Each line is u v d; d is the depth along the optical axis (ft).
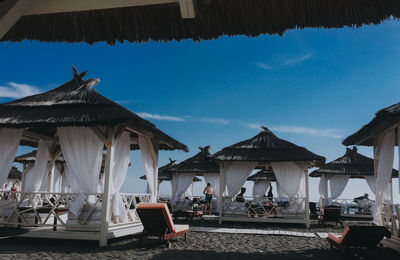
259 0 8.06
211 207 57.82
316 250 23.09
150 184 30.17
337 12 8.22
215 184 67.15
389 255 21.57
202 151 67.26
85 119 23.11
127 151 27.78
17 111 25.58
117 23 8.87
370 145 31.78
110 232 23.85
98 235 23.12
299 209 42.06
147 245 23.73
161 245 23.77
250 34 8.81
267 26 8.57
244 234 31.32
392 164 24.64
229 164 45.14
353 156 63.52
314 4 8.11
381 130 25.30
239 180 44.16
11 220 27.37
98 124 23.02
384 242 24.31
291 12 8.27
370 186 59.06
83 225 23.67
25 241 24.07
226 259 19.49
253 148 45.47
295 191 42.37
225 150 46.16
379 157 27.40
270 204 43.73
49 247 21.95
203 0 7.91
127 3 7.88
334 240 21.90
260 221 41.50
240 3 8.16
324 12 8.24
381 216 25.38
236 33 8.82
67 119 23.27
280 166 43.52
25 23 9.09
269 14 8.34
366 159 62.75
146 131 27.35
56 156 32.81
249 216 42.22
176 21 8.71
